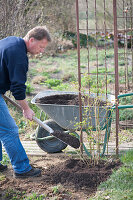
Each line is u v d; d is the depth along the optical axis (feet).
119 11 42.06
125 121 19.47
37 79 31.27
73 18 48.55
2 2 21.68
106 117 12.78
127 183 10.99
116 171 11.84
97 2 48.96
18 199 10.33
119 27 42.04
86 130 12.91
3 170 12.92
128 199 9.90
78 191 10.90
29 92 26.53
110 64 38.47
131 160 12.95
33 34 10.66
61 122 13.70
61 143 14.79
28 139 17.28
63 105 13.16
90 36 50.80
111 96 14.64
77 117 13.34
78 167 12.35
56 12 43.24
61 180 11.60
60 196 10.45
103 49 48.16
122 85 28.78
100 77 31.32
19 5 22.85
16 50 10.36
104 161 13.02
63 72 35.37
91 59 41.60
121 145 15.57
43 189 11.02
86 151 13.43
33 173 11.99
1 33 21.88
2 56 10.43
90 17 50.67
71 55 44.45
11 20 22.07
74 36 49.55
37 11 30.01
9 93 22.43
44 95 15.78
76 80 29.27
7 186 11.30
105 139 13.43
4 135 11.35
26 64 10.64
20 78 10.41
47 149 14.87
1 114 11.11
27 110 11.32
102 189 10.82
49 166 13.00
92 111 13.15
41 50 11.19
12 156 11.64
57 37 44.83
